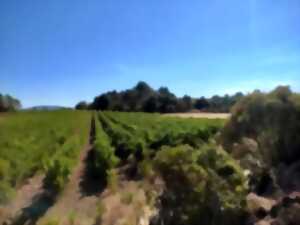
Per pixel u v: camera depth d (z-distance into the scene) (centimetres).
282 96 1342
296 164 1108
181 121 4125
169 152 865
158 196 909
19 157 1762
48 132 3106
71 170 1658
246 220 797
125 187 1359
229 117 1523
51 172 1398
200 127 2589
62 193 1340
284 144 1231
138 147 1869
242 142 1245
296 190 951
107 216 1019
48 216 1078
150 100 10019
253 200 855
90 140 3191
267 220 791
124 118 5466
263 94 1394
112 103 11125
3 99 8194
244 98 1455
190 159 852
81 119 5794
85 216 1071
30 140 2438
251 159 1109
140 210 998
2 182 1302
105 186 1445
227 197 807
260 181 1018
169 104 9919
